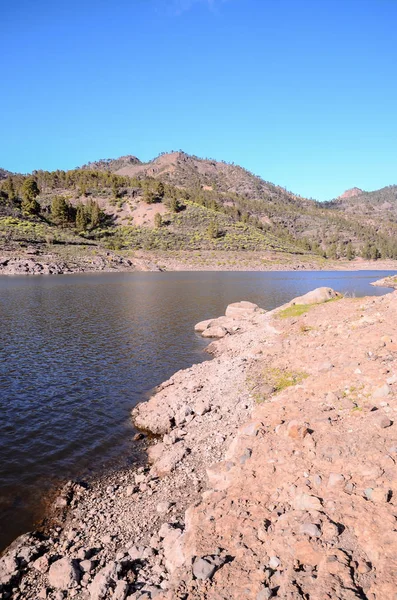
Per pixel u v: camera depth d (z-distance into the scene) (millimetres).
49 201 168500
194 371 21125
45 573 8117
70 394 18703
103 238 145500
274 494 7895
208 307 46844
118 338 30094
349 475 7762
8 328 33156
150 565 7797
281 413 11508
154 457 13125
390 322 18016
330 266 154625
